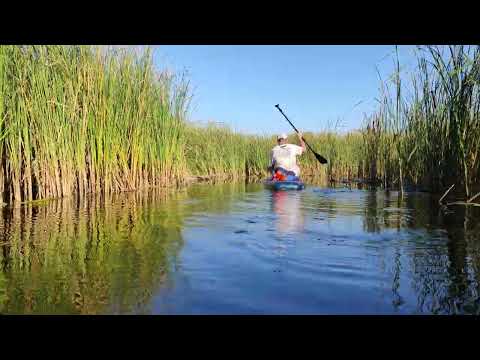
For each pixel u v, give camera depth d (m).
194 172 13.07
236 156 14.16
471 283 2.24
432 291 2.13
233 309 1.92
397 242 3.18
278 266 2.55
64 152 6.13
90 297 2.06
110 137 7.15
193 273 2.42
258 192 7.58
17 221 4.14
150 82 8.41
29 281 2.31
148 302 2.00
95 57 6.80
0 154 5.14
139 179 8.16
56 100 5.98
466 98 5.18
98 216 4.48
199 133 13.66
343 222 4.08
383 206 5.33
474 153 5.29
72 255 2.83
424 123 6.72
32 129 5.61
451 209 4.80
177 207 5.27
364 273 2.41
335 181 11.16
